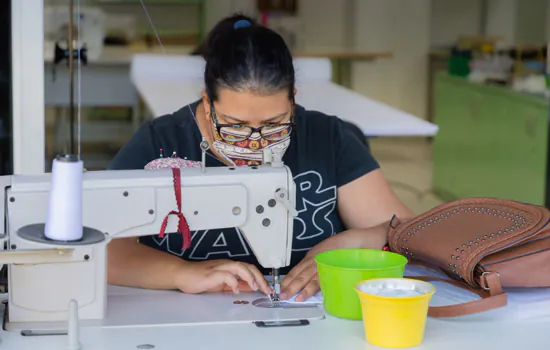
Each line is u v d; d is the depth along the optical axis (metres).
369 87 8.76
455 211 1.83
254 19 1.98
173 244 1.99
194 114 2.03
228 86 1.75
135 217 1.59
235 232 1.99
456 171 5.91
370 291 1.47
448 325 1.55
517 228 1.71
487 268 1.66
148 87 4.65
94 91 5.37
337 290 1.58
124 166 1.96
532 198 4.93
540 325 1.56
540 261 1.67
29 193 1.53
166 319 1.57
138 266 1.80
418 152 7.90
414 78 8.77
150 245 2.00
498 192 5.30
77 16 2.36
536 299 1.68
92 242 1.30
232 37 1.79
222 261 1.79
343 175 2.07
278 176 1.67
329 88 4.85
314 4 8.53
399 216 2.07
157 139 2.01
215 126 1.81
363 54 8.00
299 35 8.48
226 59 1.76
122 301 1.69
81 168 1.30
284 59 1.79
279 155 1.72
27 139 2.44
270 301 1.69
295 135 2.07
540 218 1.72
